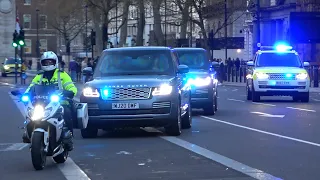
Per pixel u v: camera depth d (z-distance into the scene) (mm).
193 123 17281
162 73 14773
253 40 67062
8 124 17594
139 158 11070
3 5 74562
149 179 9125
